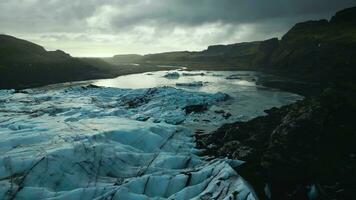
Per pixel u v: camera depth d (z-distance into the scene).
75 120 32.44
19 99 50.78
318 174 18.73
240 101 50.75
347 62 76.69
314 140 21.12
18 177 17.58
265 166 20.02
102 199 16.84
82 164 19.58
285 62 114.06
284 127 23.03
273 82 74.56
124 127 26.53
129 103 47.62
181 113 40.62
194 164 22.61
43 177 17.97
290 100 51.00
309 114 22.80
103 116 35.78
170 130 28.92
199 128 35.09
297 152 20.39
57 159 19.09
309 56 102.00
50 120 31.31
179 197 17.47
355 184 17.59
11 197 16.38
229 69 127.06
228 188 17.44
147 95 51.28
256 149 22.75
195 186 18.14
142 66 152.25
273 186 18.70
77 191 17.11
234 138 27.17
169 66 156.38
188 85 73.44
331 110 23.27
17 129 27.38
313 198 17.70
